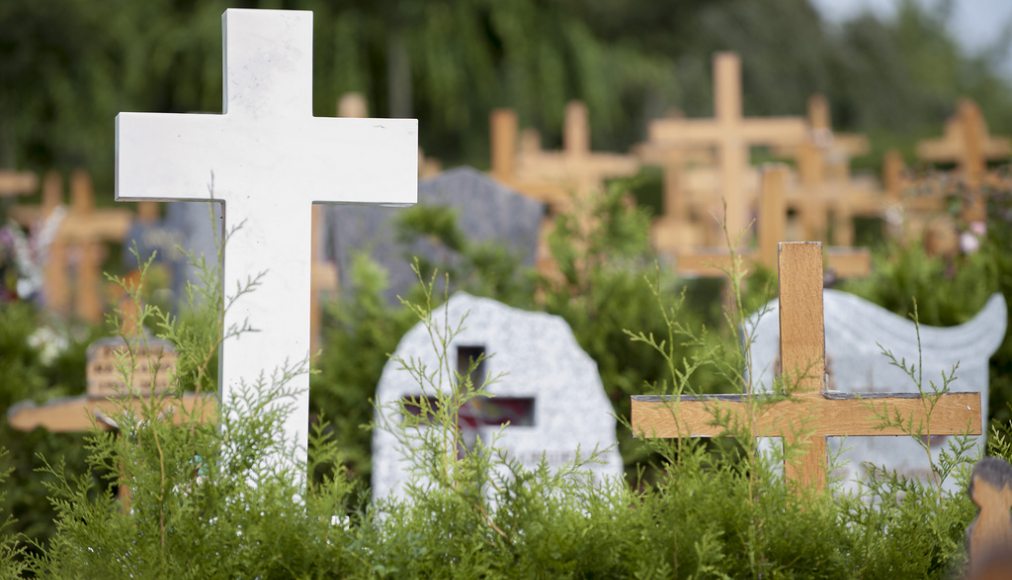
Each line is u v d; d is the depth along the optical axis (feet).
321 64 117.70
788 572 13.30
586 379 25.09
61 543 14.21
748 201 68.03
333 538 13.35
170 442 13.58
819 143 80.38
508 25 118.11
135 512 13.53
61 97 123.65
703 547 12.67
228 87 16.87
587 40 121.49
